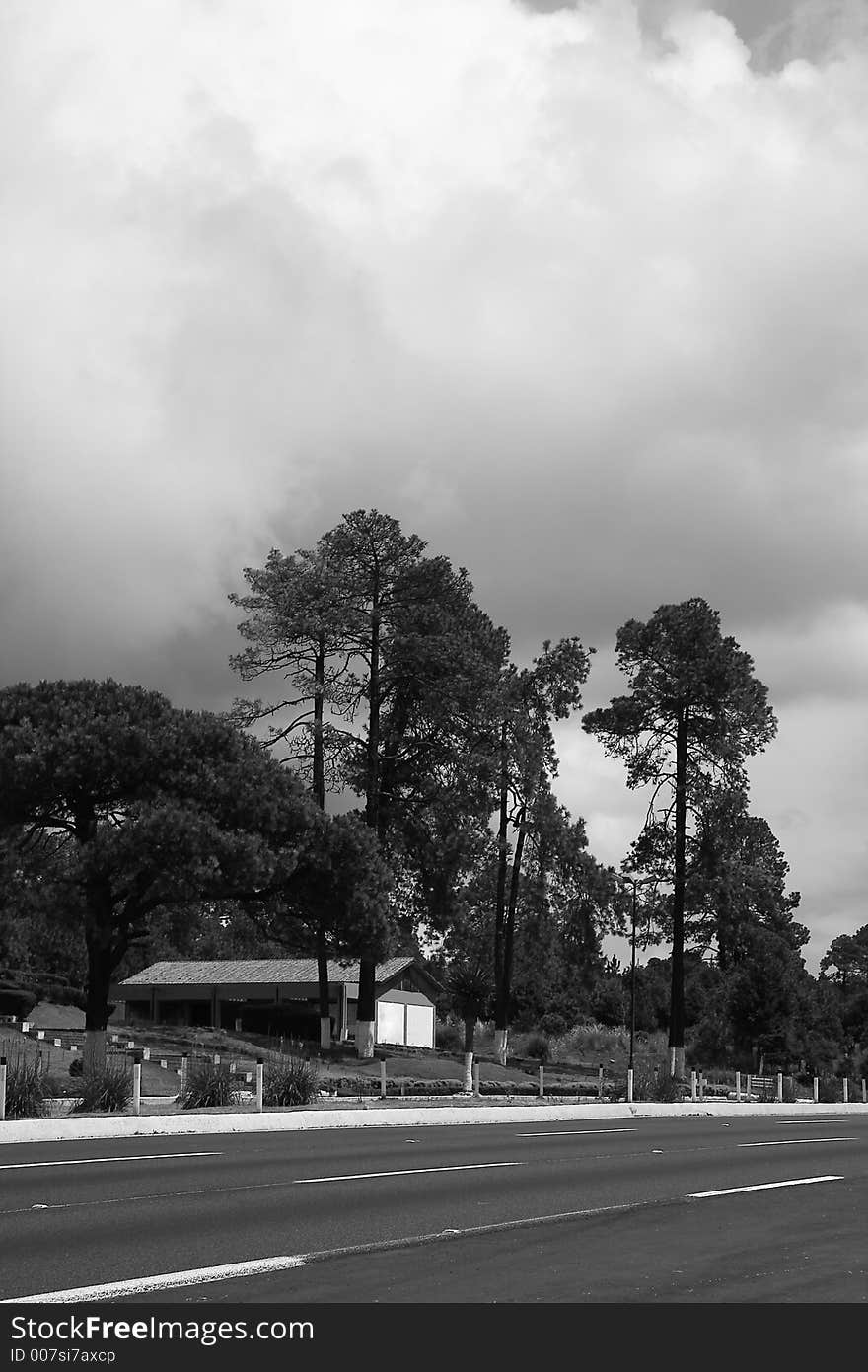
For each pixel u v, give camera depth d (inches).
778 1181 708.0
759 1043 2731.3
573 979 3585.1
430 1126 1128.8
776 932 3636.8
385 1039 2925.7
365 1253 462.9
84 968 3248.0
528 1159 797.9
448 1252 468.4
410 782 2185.0
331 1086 1571.1
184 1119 1004.6
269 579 2161.7
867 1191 668.7
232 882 1571.1
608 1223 543.2
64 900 1555.1
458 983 1752.0
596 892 2337.6
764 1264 458.6
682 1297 404.5
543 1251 475.5
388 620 2190.0
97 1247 463.5
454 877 2159.2
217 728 1637.6
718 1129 1112.8
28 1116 1019.3
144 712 1599.4
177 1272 422.3
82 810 1598.2
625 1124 1181.7
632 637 2362.2
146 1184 631.8
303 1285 409.7
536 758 2342.5
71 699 1599.4
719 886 2293.3
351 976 2893.7
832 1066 2723.9
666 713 2347.4
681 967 2295.8
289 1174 682.8
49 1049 1637.6
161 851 1520.7
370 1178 674.2
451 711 2139.5
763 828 2395.4
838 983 4901.6
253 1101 1253.7
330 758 2138.3
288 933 2005.4
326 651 2175.2
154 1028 2036.2
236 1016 3024.1
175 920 1672.0
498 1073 2165.4
